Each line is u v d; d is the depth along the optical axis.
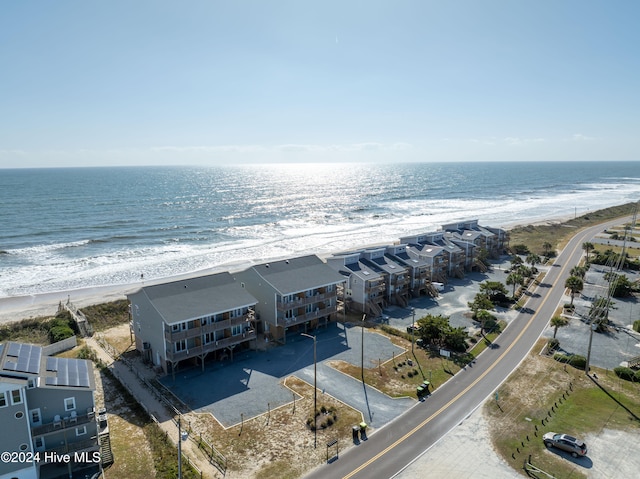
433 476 33.38
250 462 35.19
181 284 55.00
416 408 43.00
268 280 59.97
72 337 58.09
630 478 33.28
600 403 43.84
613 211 184.12
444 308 72.19
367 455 35.88
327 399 44.69
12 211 172.38
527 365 52.06
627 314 69.31
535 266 98.50
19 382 31.05
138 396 45.50
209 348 51.16
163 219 162.88
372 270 72.31
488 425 40.03
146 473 34.34
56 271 95.94
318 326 63.69
